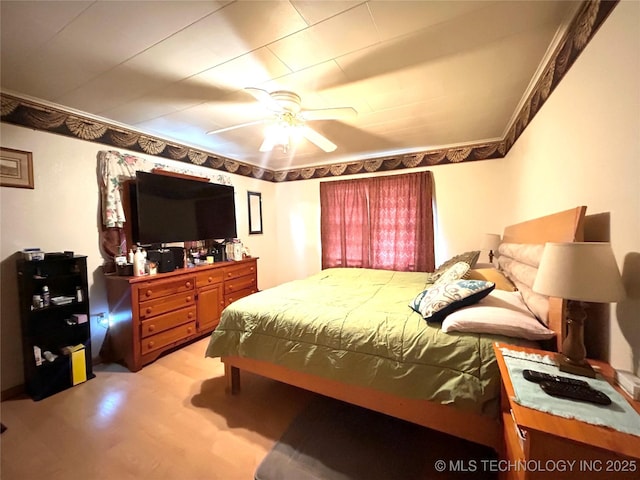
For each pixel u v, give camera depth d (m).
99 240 2.52
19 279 1.98
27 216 2.09
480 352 1.25
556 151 1.64
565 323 1.19
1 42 1.45
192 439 1.57
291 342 1.69
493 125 2.83
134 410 1.83
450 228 3.58
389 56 1.63
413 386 1.33
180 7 1.23
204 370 2.35
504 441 1.10
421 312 1.61
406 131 2.96
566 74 1.47
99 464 1.40
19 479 1.32
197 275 2.91
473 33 1.44
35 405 1.88
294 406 1.86
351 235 4.12
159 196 2.81
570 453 0.72
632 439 0.68
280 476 1.32
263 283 4.60
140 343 2.36
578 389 0.85
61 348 2.15
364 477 1.31
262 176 4.57
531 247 1.73
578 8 1.27
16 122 2.03
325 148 2.45
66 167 2.30
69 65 1.68
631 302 0.98
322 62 1.68
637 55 0.93
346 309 1.81
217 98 2.12
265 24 1.35
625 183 1.01
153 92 2.03
